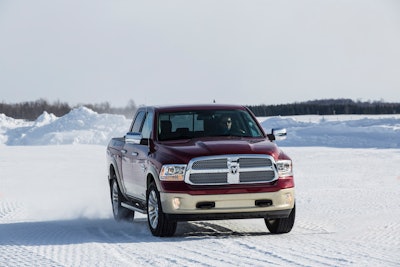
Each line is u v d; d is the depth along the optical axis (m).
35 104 191.62
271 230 12.29
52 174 32.53
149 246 10.85
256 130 13.09
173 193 11.46
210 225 13.50
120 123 95.81
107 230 13.55
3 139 98.44
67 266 9.17
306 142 66.06
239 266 8.73
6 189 25.20
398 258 9.15
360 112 161.25
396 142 61.34
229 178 11.47
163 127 12.88
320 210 15.93
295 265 8.70
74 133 91.75
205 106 13.38
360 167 32.91
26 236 12.84
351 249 9.98
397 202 17.47
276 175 11.61
